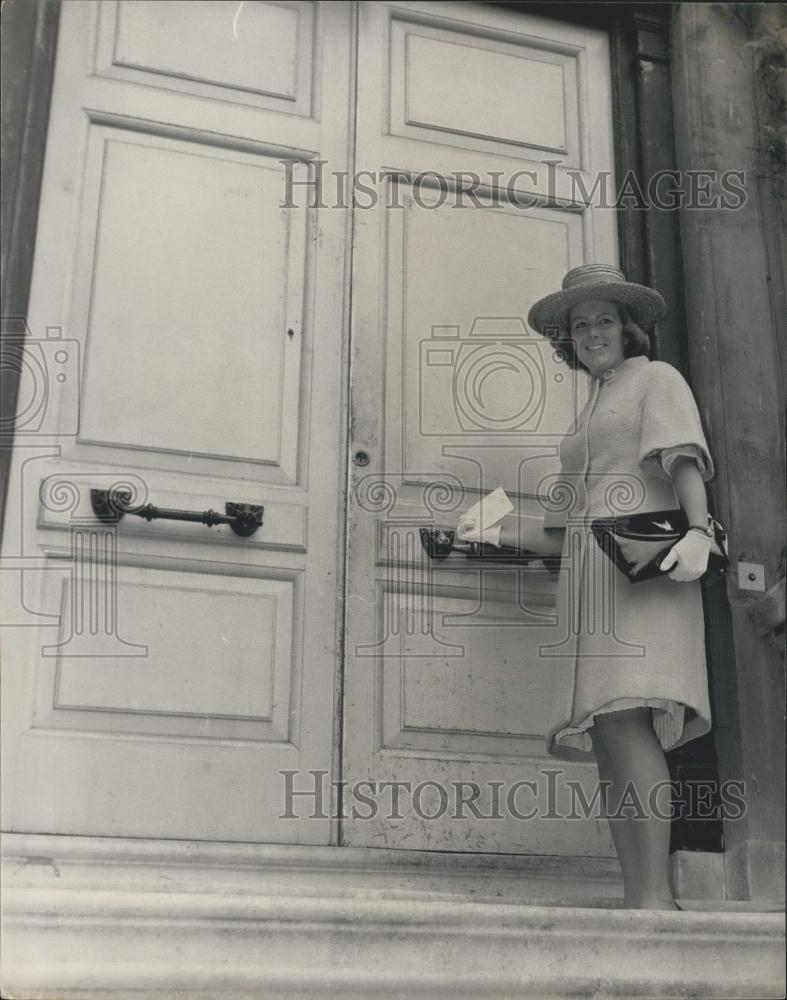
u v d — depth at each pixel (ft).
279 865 10.12
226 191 12.07
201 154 12.10
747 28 13.08
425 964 8.16
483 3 13.19
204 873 9.93
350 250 12.19
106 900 7.94
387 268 12.23
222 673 10.78
